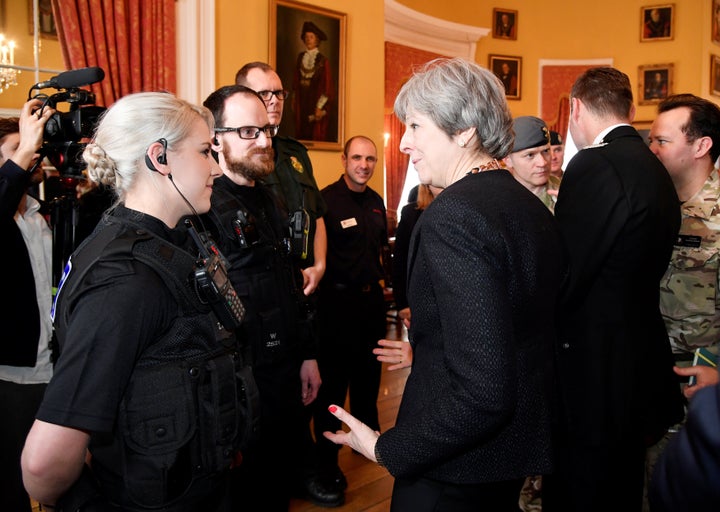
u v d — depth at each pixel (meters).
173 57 3.38
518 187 1.21
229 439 1.17
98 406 0.98
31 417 2.05
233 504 1.78
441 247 1.05
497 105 1.19
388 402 4.07
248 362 1.47
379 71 4.55
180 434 1.08
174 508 1.11
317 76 4.12
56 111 1.65
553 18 9.95
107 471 1.10
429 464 1.07
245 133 1.81
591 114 1.85
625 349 1.63
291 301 1.88
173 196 1.17
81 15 3.03
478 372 0.98
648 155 1.68
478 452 1.13
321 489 2.75
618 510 1.67
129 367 1.01
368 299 3.20
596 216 1.61
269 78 2.44
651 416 1.69
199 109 1.27
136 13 3.22
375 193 3.51
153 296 1.04
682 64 9.86
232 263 1.73
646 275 1.66
